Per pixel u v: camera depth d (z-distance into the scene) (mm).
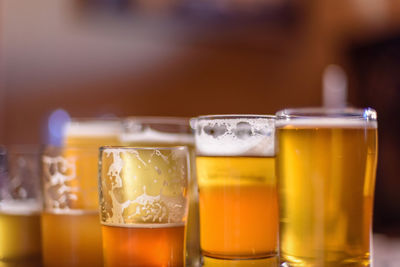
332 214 563
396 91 2744
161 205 569
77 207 643
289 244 574
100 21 2543
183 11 2668
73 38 2506
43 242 657
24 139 2438
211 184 596
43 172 654
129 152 569
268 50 2822
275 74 2840
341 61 2924
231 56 2762
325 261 562
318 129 564
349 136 565
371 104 2840
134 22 2592
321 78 2902
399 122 2736
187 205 586
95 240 642
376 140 589
